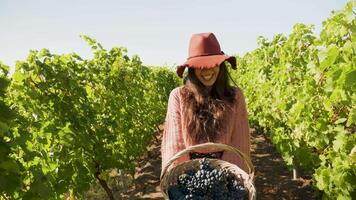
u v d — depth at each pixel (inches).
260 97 323.6
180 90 111.9
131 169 320.8
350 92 136.9
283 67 254.8
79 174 205.3
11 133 128.2
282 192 297.3
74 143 206.2
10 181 121.8
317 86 185.3
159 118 545.3
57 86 220.2
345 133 164.4
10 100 170.1
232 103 108.8
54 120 204.8
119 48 328.8
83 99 244.5
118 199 308.5
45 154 157.8
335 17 146.7
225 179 101.3
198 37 106.6
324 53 146.3
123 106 325.4
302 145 226.2
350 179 155.3
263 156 406.3
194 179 99.0
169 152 108.7
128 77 343.9
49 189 141.3
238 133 110.9
